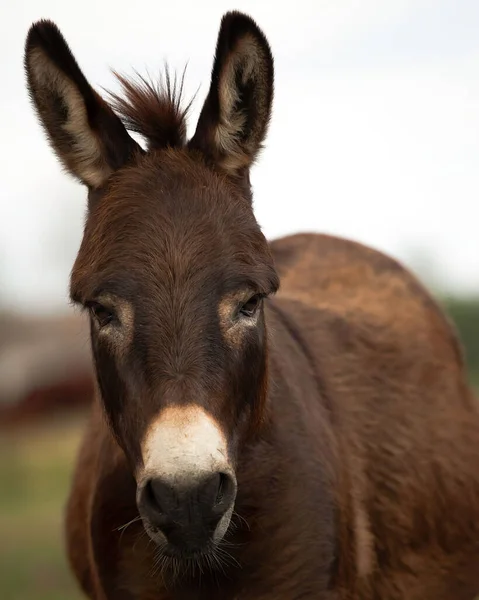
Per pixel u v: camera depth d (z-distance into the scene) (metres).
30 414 59.19
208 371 8.72
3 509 32.53
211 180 9.63
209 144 10.22
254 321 9.34
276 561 10.44
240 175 10.24
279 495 10.46
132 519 10.54
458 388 14.30
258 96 10.24
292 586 10.48
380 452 12.41
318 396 11.81
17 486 36.50
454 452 13.44
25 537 27.22
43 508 32.44
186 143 10.59
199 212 9.22
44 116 10.30
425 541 12.75
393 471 12.41
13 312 68.75
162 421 8.42
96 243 9.24
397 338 13.75
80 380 61.91
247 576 10.41
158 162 9.83
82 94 10.12
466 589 13.56
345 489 11.26
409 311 14.48
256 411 9.76
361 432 12.28
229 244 9.08
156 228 9.08
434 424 13.34
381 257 15.30
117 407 9.28
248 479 10.34
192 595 10.46
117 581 10.77
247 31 10.02
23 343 64.50
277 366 11.17
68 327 67.00
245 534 10.32
